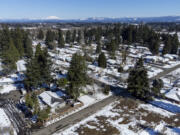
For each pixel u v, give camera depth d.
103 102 34.53
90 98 35.97
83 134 24.52
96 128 25.92
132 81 35.59
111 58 67.94
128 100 35.38
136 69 36.38
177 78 47.97
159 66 60.31
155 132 25.11
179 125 26.88
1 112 29.94
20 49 64.19
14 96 36.47
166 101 35.03
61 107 31.81
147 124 27.09
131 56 72.56
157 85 36.84
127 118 28.77
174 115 29.80
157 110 31.44
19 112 30.11
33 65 35.69
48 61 39.56
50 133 24.75
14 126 26.16
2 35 66.19
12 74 47.62
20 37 70.75
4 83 41.66
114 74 50.50
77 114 29.98
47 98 32.94
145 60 66.75
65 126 26.45
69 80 32.72
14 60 49.47
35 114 28.39
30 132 24.92
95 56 70.75
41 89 38.81
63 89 39.06
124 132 25.03
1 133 24.19
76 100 34.16
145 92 35.19
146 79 34.75
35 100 30.66
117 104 33.66
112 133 24.77
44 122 27.31
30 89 38.75
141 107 32.56
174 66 60.59
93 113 30.34
